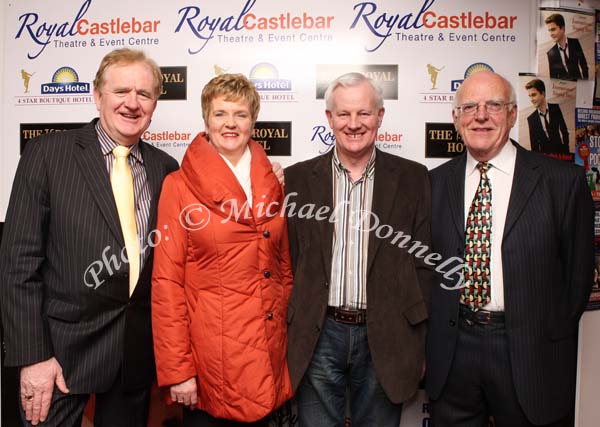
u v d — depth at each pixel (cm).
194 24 215
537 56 212
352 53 213
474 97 155
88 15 218
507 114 156
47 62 220
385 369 153
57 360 150
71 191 149
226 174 146
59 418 153
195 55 216
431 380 163
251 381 141
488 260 153
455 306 157
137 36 217
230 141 150
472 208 158
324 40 213
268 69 215
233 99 148
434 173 174
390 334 155
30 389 147
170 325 142
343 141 161
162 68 216
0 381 221
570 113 215
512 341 148
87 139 156
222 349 141
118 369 155
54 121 221
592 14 215
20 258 145
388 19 212
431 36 212
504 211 155
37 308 147
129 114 154
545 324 151
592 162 217
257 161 155
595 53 216
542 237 150
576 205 155
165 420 210
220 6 214
